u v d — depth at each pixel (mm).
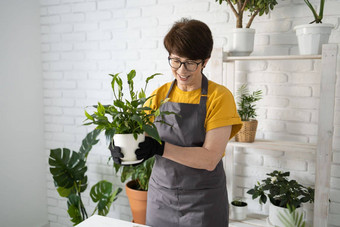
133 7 2312
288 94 1936
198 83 1345
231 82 2004
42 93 2752
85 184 2438
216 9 2062
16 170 2529
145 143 1081
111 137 993
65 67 2631
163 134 1384
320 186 1576
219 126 1225
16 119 2504
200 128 1311
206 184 1333
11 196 2494
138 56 2346
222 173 1419
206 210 1333
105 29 2432
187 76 1223
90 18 2473
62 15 2572
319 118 1538
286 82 1932
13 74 2455
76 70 2588
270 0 1701
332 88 1493
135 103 1061
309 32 1561
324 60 1495
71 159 2312
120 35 2387
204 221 1335
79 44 2547
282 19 1895
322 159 1556
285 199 1706
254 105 1852
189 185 1334
